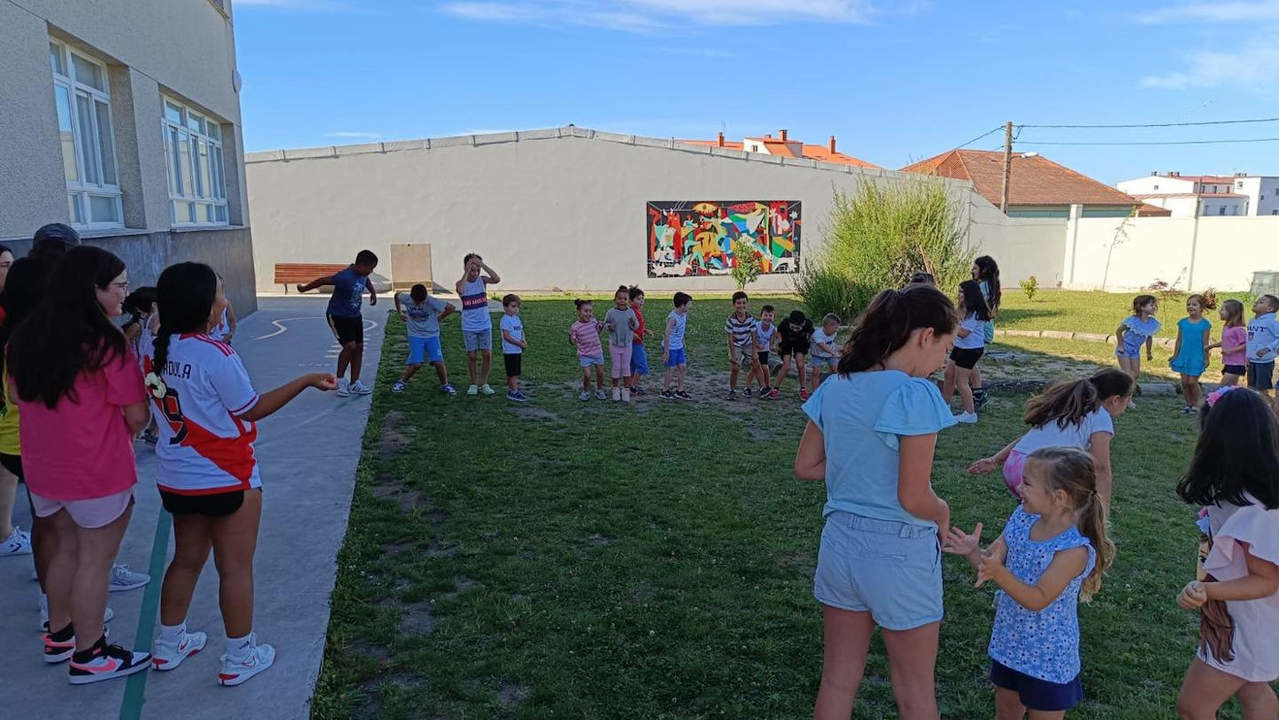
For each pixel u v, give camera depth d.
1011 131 35.91
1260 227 26.38
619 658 3.89
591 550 5.23
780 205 28.78
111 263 3.30
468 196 26.83
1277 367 12.70
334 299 9.20
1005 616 3.02
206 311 3.21
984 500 6.48
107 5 9.04
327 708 3.37
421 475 6.67
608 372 11.96
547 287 27.73
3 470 4.53
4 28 6.69
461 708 3.44
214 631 3.92
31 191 7.12
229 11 15.16
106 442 3.29
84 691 3.39
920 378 2.68
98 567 3.41
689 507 6.09
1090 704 3.66
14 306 3.65
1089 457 2.89
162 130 11.38
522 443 7.84
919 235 18.89
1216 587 2.77
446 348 13.71
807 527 5.74
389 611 4.27
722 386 11.46
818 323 18.98
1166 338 16.33
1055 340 16.00
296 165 25.58
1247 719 2.95
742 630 4.19
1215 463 2.81
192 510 3.26
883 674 3.84
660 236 28.23
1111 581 4.97
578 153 27.38
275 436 7.59
